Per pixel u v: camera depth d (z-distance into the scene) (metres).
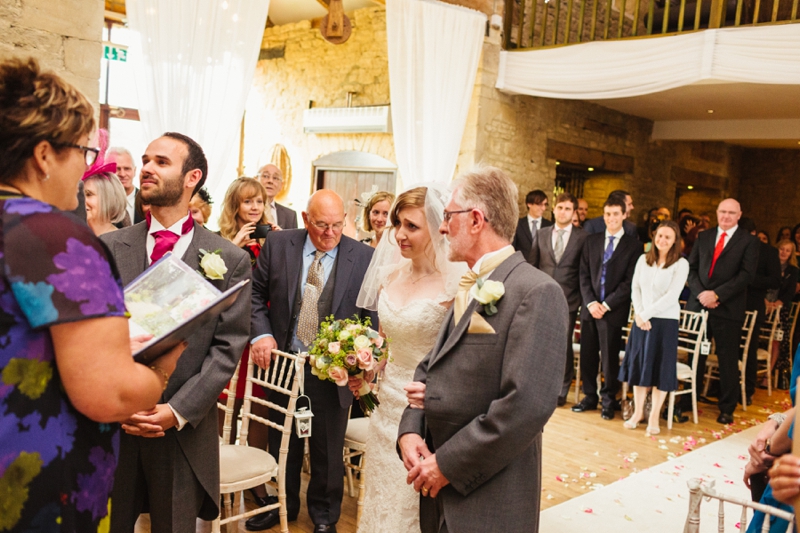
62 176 1.13
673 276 4.70
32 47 3.26
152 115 3.96
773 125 8.09
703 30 5.45
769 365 6.32
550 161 7.58
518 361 1.54
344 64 8.05
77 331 1.04
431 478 1.63
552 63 6.43
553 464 4.05
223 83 4.18
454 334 1.70
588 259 5.29
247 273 2.13
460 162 6.85
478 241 1.76
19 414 1.01
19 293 1.00
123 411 1.10
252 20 4.25
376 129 7.42
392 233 2.61
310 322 2.94
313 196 2.87
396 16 5.96
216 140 4.18
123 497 1.92
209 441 2.05
